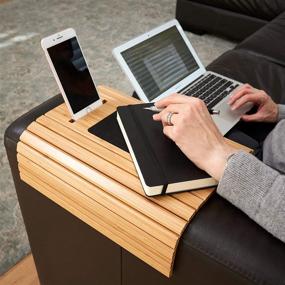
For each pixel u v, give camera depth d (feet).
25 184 2.80
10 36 8.68
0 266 4.12
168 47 3.57
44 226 3.01
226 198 2.08
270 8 8.05
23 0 10.48
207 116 2.29
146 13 10.30
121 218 2.16
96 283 2.97
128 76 3.09
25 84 7.09
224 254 1.94
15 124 2.65
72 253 2.95
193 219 2.05
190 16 9.25
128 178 2.22
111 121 2.63
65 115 2.65
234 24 8.71
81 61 2.63
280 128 2.81
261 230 2.00
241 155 2.05
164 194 2.12
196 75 3.76
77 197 2.34
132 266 2.46
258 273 1.86
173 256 2.05
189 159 2.25
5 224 4.56
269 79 4.38
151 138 2.37
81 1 10.73
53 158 2.39
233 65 4.57
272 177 1.96
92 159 2.33
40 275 3.71
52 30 9.07
